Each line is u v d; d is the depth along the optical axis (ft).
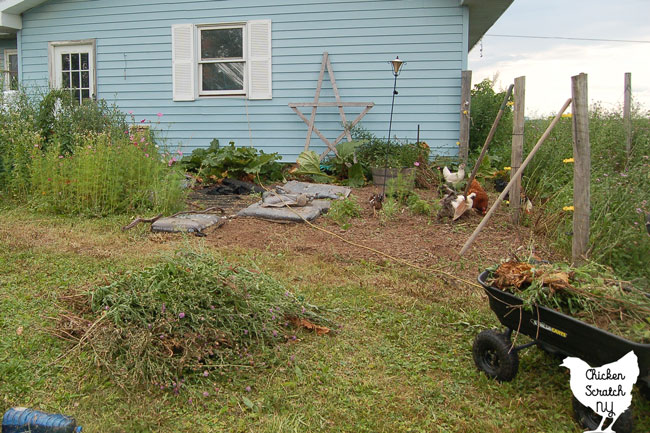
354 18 35.29
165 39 38.19
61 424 7.98
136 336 9.95
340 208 22.77
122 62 39.09
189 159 34.60
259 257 17.51
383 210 23.18
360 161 33.71
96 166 23.30
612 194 16.75
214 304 10.87
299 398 9.46
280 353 10.84
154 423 8.59
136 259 16.66
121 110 39.40
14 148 25.61
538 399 9.72
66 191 23.63
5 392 9.29
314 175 33.27
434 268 16.83
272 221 22.24
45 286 14.28
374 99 35.55
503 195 16.76
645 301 9.41
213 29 37.58
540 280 9.54
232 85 37.93
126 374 9.48
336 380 10.10
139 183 24.14
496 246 19.01
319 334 11.95
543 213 20.89
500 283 10.14
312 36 35.96
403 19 34.71
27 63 41.37
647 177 17.88
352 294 14.49
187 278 11.01
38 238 19.17
